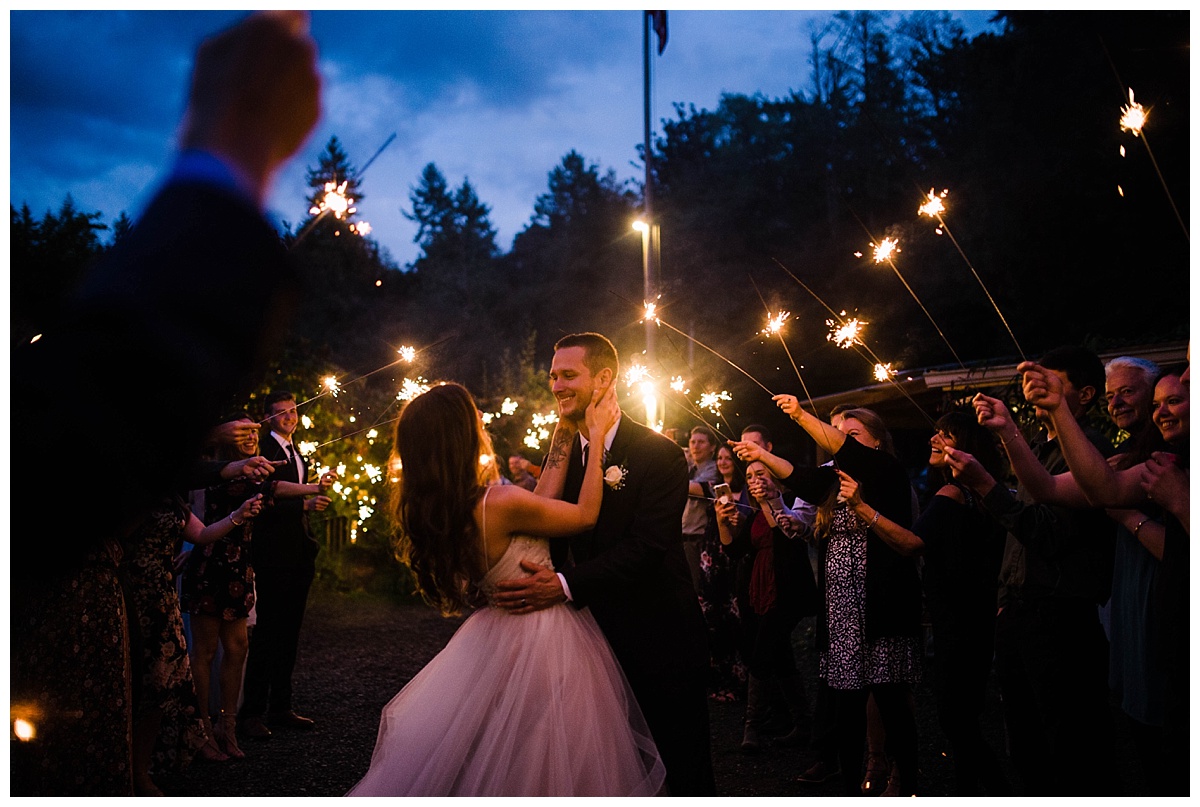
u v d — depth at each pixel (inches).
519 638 101.2
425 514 104.0
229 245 26.9
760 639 189.8
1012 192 717.3
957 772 138.2
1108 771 118.0
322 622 355.6
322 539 422.0
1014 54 770.2
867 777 159.8
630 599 114.0
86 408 27.0
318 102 27.7
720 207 1237.7
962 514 140.7
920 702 222.1
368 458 422.9
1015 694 130.6
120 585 83.0
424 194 2508.6
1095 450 89.7
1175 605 87.7
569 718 97.0
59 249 268.7
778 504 188.5
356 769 174.2
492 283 1857.8
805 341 810.8
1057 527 117.7
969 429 147.3
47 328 30.1
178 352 26.6
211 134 27.2
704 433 258.7
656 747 108.1
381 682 256.1
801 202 1194.0
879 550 146.6
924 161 1045.8
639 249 1520.7
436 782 94.8
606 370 119.8
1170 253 579.8
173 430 27.7
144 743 139.6
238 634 183.3
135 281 26.9
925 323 808.9
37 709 75.4
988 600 140.0
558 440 122.6
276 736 198.8
